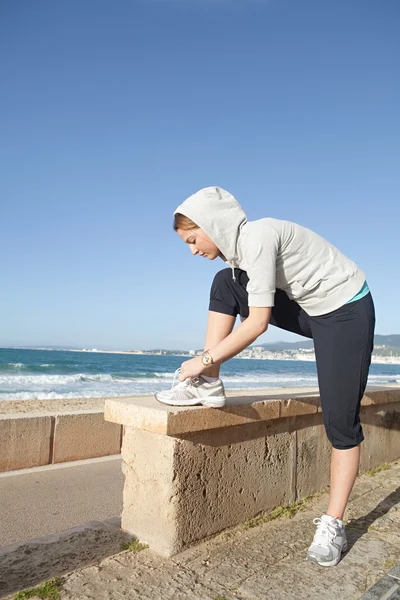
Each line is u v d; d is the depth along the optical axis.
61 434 6.06
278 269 2.41
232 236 2.37
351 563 2.46
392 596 2.07
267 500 3.17
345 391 2.48
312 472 3.64
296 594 2.14
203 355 2.41
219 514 2.80
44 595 2.07
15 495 4.72
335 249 2.55
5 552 2.56
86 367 48.28
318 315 2.50
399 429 4.93
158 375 39.47
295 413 3.29
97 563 2.44
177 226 2.50
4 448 5.60
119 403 2.72
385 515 3.17
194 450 2.66
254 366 81.12
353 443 2.56
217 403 2.59
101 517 4.19
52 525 3.97
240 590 2.17
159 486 2.62
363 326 2.45
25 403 11.95
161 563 2.45
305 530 2.91
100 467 5.89
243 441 2.99
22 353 94.81
